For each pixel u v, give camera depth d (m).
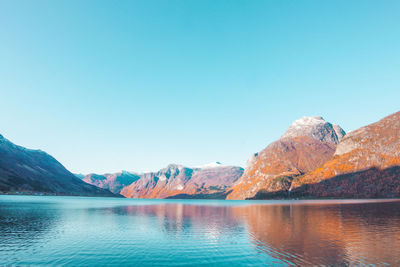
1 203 130.75
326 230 50.97
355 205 127.38
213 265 29.44
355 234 46.22
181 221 72.12
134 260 31.55
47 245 38.78
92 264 29.81
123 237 46.19
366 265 28.36
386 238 42.44
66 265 29.34
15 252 34.41
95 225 61.38
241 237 45.66
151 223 67.12
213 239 44.34
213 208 140.62
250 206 156.88
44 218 71.81
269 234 48.16
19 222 62.19
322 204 149.38
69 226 58.56
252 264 29.56
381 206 116.12
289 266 28.53
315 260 30.44
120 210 114.31
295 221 67.31
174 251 35.97
